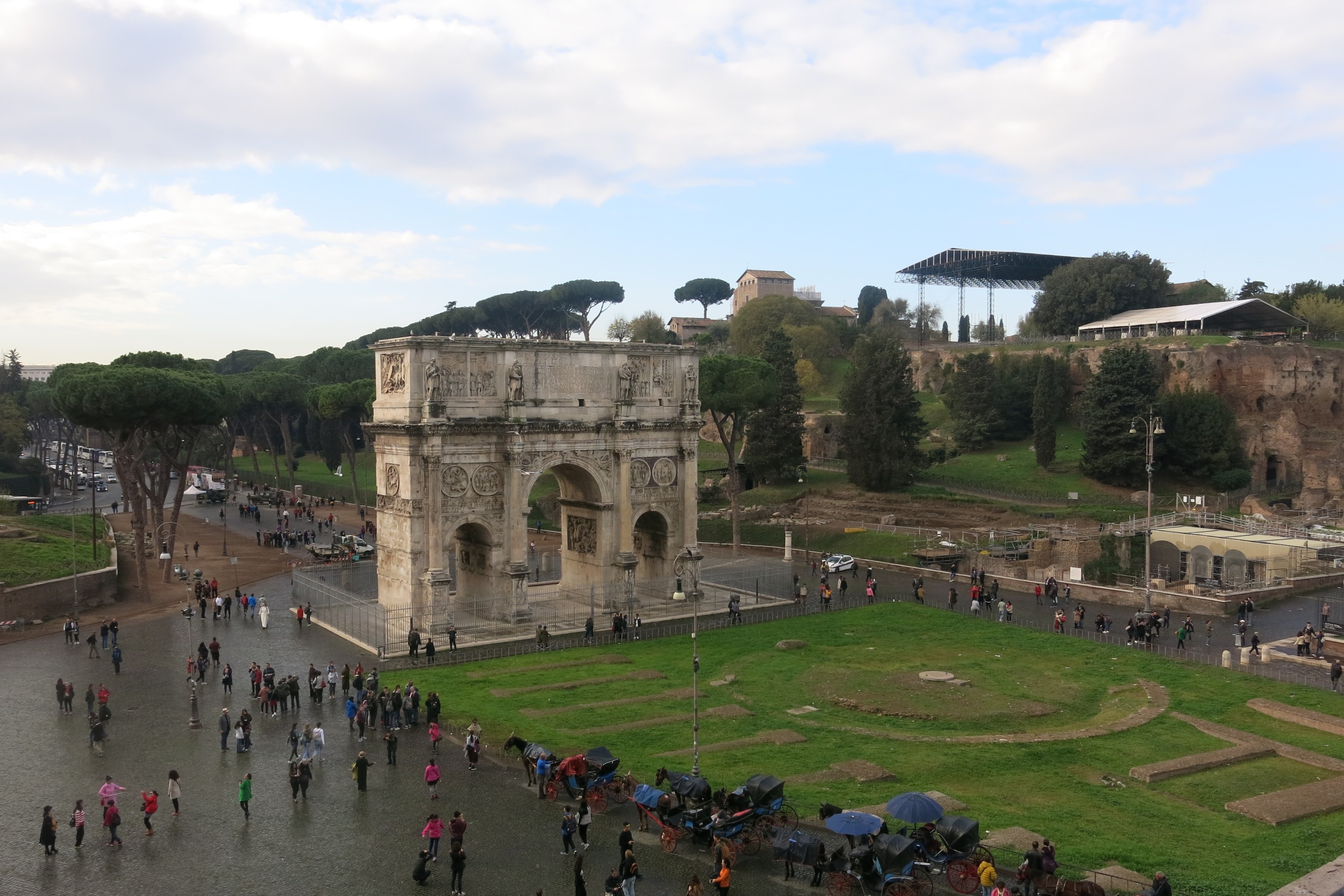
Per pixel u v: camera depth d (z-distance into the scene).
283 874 39.03
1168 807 45.41
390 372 82.06
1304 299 184.88
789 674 68.56
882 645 76.88
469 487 81.75
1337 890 32.56
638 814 45.19
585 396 87.19
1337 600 89.12
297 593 92.81
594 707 60.66
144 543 95.19
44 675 67.56
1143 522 110.75
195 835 42.69
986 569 105.06
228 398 113.38
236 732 54.47
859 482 139.00
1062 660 71.75
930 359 190.75
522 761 51.25
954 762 50.97
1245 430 137.75
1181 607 87.44
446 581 79.25
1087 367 160.00
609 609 87.00
